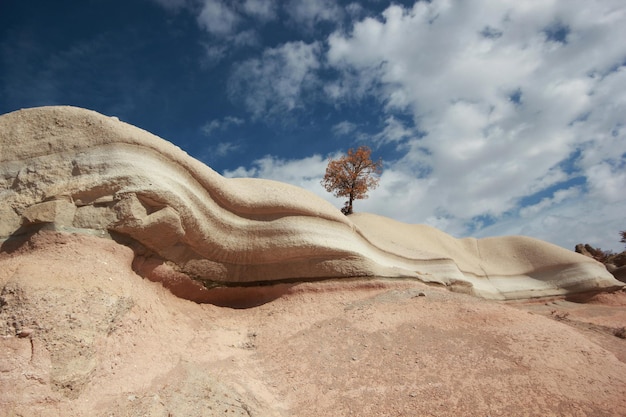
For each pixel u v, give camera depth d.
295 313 12.40
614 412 8.16
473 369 9.48
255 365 9.91
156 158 11.45
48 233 9.38
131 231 10.35
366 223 24.19
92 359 7.55
